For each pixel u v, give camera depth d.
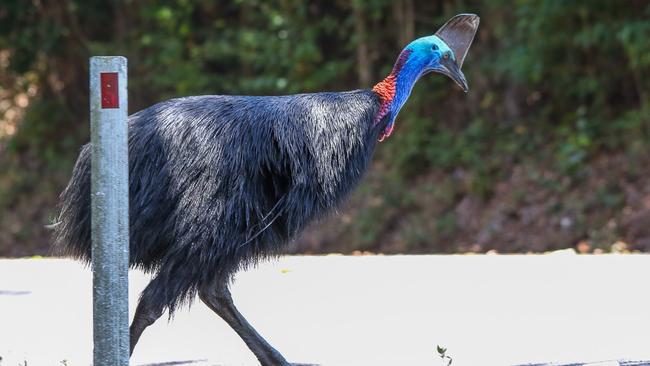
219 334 15.62
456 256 24.41
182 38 43.38
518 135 36.41
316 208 12.11
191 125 11.80
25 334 15.71
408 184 36.91
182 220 11.57
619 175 32.59
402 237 34.34
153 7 42.94
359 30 40.09
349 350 14.42
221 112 11.96
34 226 40.97
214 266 11.70
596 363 13.40
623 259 22.69
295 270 21.56
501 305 17.45
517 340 14.83
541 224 32.28
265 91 41.12
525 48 35.44
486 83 38.34
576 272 20.77
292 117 12.05
